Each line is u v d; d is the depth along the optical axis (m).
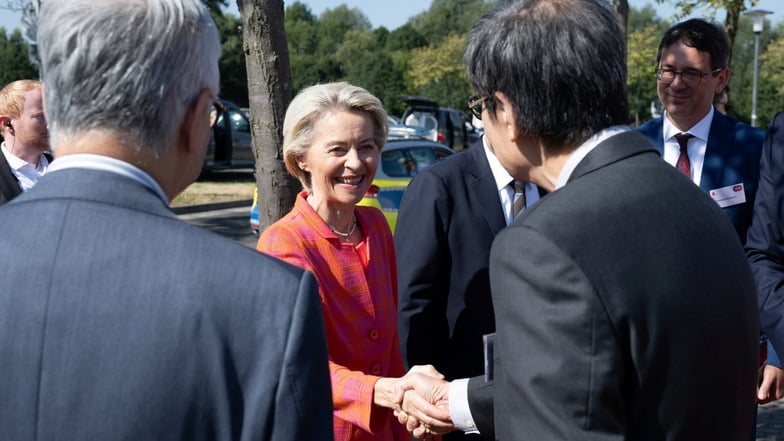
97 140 1.21
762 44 49.38
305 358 1.17
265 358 1.15
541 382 1.30
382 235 2.56
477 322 2.61
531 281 1.34
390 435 2.44
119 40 1.18
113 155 1.21
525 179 1.63
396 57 58.03
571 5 1.48
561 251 1.32
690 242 1.39
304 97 2.44
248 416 1.15
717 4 10.60
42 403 1.12
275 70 3.24
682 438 1.34
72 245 1.16
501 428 1.41
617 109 1.50
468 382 1.86
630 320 1.30
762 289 2.76
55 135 1.23
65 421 1.12
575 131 1.48
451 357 2.63
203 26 1.26
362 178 2.44
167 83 1.21
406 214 2.66
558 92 1.46
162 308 1.14
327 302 2.28
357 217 2.54
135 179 1.22
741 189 3.02
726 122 3.13
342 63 69.69
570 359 1.29
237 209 15.27
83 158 1.21
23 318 1.14
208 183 18.19
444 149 9.82
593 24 1.47
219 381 1.14
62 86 1.20
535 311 1.33
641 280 1.32
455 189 2.64
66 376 1.12
